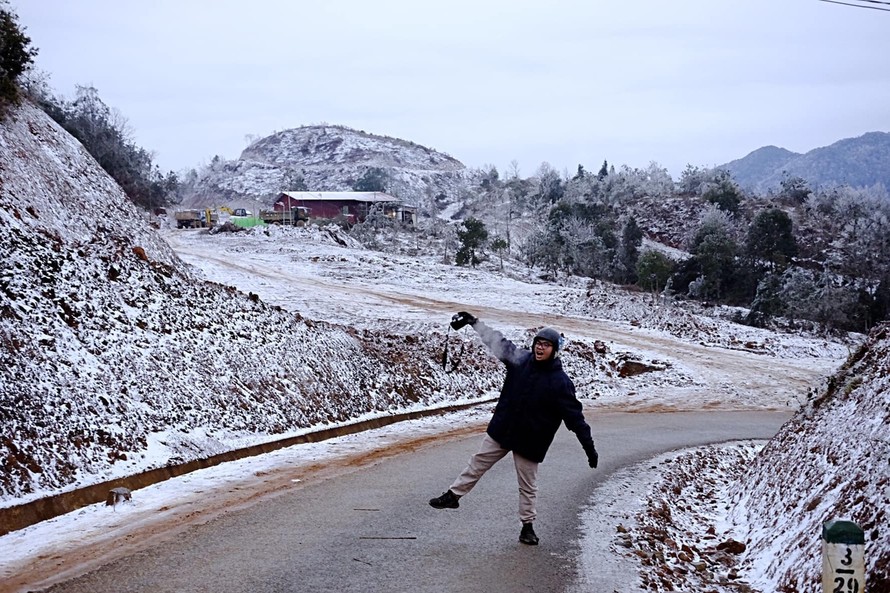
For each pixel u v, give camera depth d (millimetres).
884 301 56625
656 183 110188
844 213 89812
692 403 27438
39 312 11984
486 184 145250
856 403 9016
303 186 150750
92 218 24547
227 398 13594
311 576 6102
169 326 14477
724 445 16828
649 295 57469
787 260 65000
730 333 42062
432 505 7566
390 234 85125
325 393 16594
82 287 13688
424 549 6961
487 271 62750
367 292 48156
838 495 7031
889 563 5336
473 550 6996
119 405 11227
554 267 69750
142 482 9938
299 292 46000
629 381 30891
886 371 9023
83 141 59594
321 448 13352
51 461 9188
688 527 9430
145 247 26641
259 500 8961
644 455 14078
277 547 6887
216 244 64688
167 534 7375
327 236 71250
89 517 8219
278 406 14656
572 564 6727
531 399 7219
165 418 11766
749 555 7934
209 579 5973
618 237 78125
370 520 7961
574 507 9039
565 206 84375
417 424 17469
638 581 6340
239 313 17312
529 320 41688
